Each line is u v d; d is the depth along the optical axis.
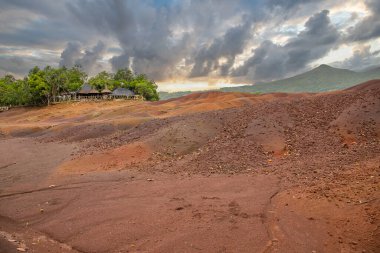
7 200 11.20
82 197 11.02
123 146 18.61
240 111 22.62
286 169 12.21
